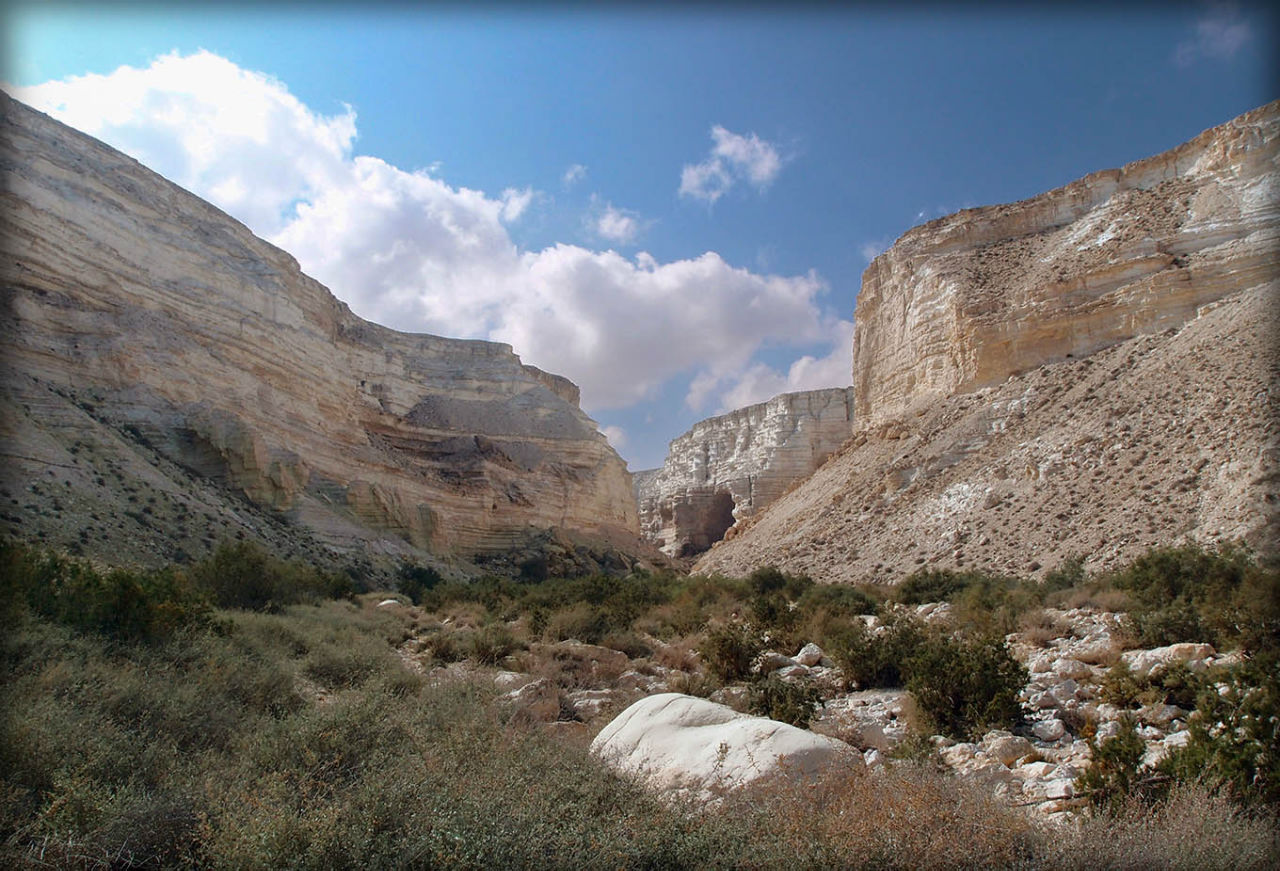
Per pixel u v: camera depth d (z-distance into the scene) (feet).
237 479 143.95
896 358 225.15
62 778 19.17
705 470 423.23
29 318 124.77
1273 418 105.91
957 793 20.08
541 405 293.84
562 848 17.04
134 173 163.63
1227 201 162.30
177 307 157.48
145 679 28.73
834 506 188.85
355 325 261.24
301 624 62.44
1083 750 31.09
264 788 19.62
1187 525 100.07
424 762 21.34
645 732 27.45
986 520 137.39
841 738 33.71
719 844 17.56
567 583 138.31
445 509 214.90
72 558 76.95
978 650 38.42
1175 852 18.19
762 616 76.79
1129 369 148.87
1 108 136.26
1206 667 39.73
